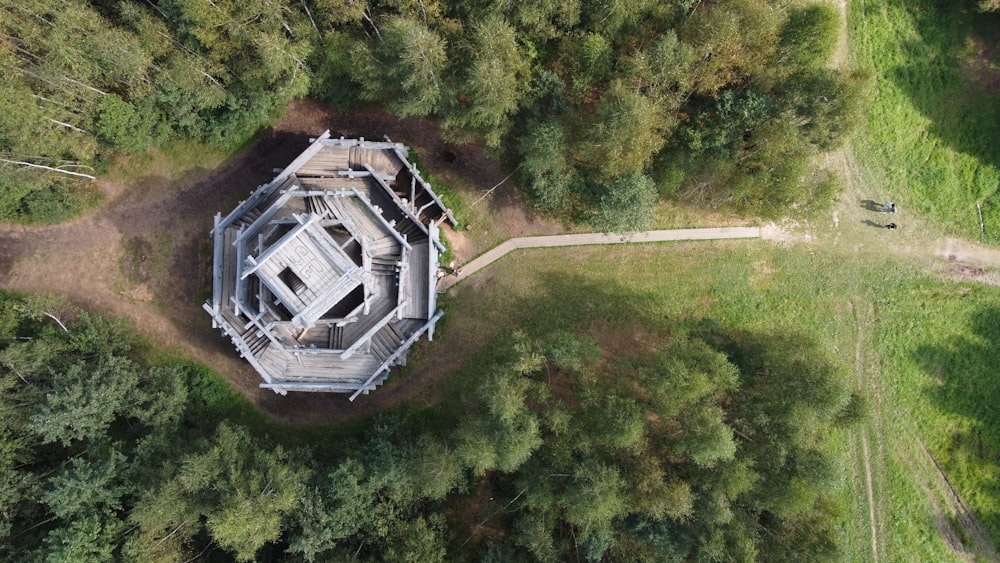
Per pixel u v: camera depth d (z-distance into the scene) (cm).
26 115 3506
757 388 3950
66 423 3491
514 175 4509
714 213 4594
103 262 4406
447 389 4425
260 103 4081
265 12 3662
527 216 4534
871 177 4684
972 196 4688
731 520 3706
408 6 3812
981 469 4616
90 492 3441
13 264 4369
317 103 4469
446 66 3756
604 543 3734
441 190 4472
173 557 3566
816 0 4541
